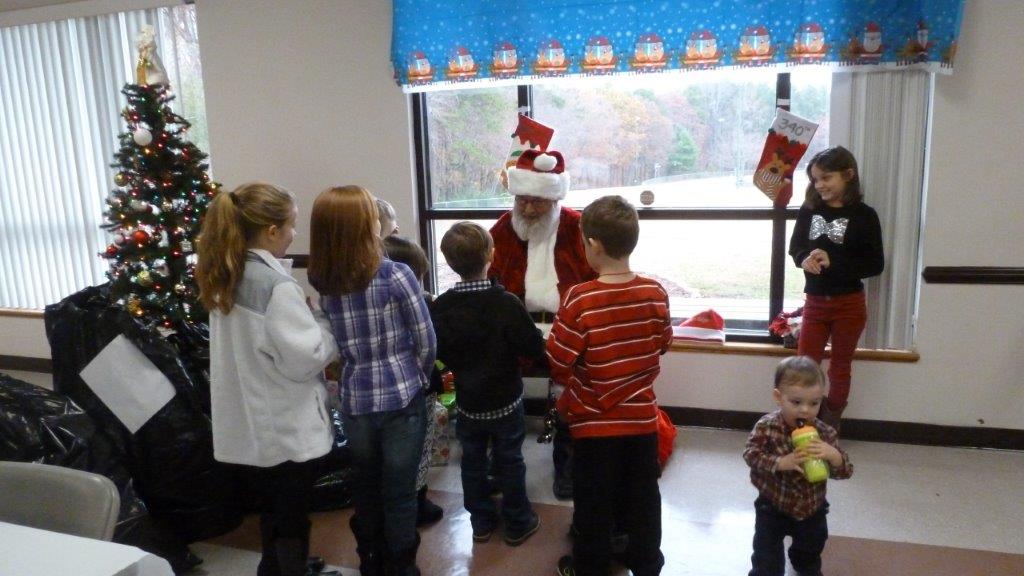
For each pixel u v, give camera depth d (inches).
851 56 108.3
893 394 120.0
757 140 121.0
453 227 87.4
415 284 79.0
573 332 75.2
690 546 93.4
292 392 75.2
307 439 75.6
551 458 120.6
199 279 74.0
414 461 80.7
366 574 84.7
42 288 173.9
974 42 106.4
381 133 134.8
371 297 76.2
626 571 89.0
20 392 87.1
